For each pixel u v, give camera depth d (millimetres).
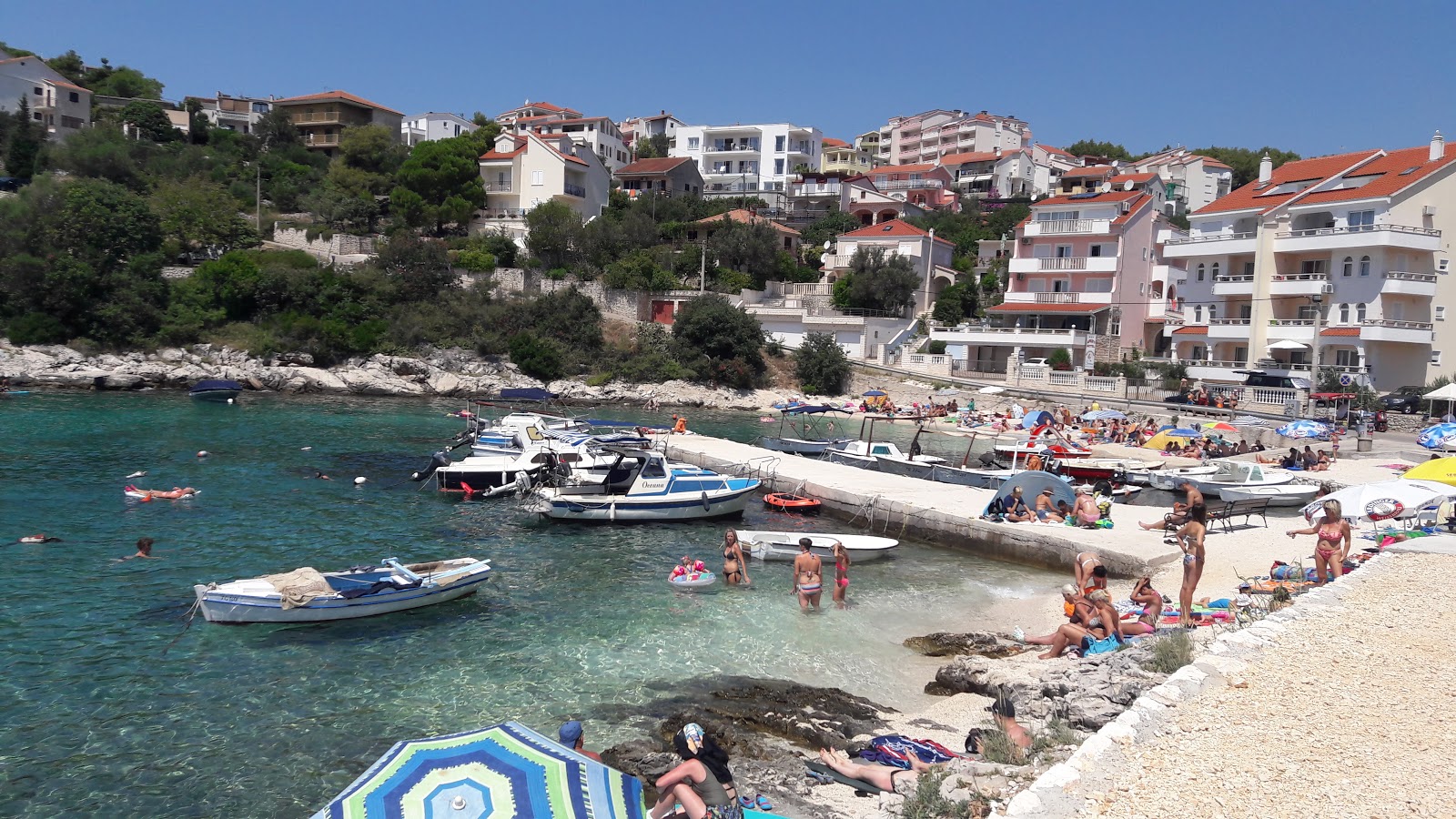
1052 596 23156
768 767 12773
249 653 17375
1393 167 62062
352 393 66938
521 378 72312
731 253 91312
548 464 34062
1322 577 18047
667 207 109125
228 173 102062
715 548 27406
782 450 45719
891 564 26562
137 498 30094
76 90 110875
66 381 59531
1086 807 8398
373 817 7891
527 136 102312
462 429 50219
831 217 111438
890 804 10680
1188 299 70938
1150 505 33719
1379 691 11141
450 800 8047
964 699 15570
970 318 85562
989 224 110438
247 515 28766
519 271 81938
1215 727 10156
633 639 18766
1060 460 40375
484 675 16578
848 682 16594
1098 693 13203
